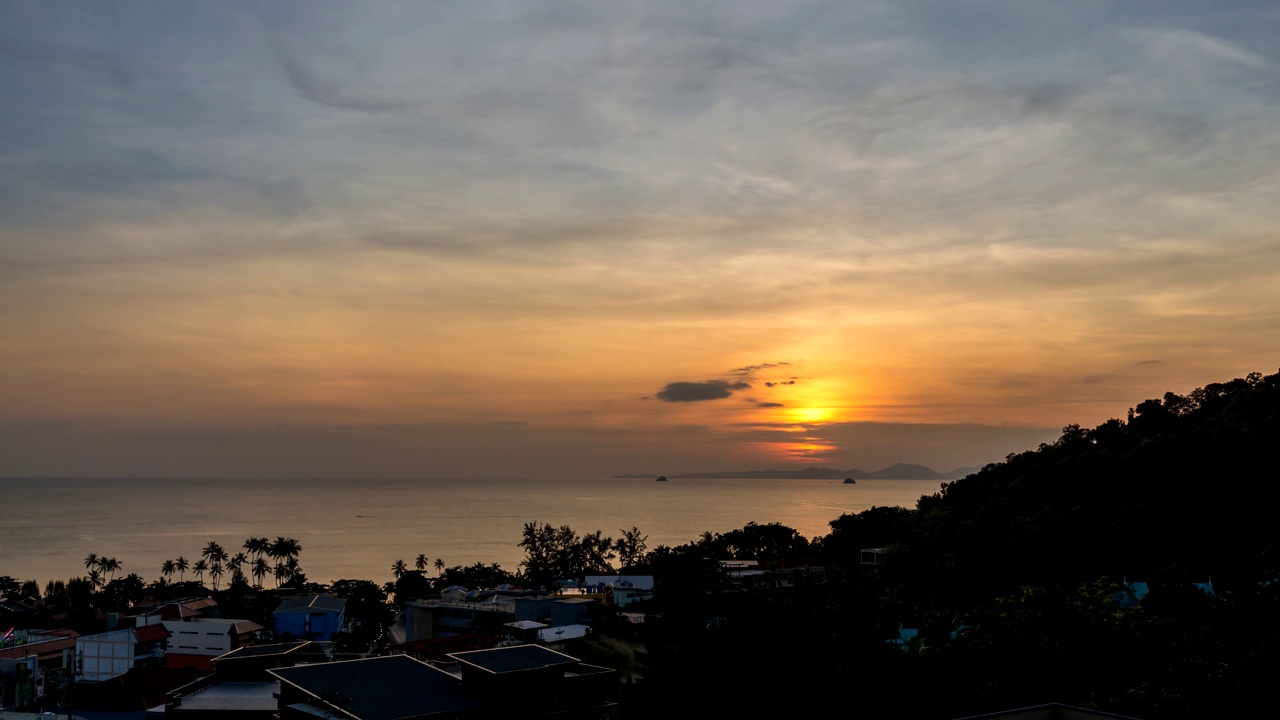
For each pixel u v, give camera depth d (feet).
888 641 149.89
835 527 503.20
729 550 589.32
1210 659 120.16
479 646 349.61
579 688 194.49
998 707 132.57
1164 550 258.37
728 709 123.03
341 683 179.83
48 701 303.68
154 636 344.69
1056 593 157.28
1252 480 263.29
